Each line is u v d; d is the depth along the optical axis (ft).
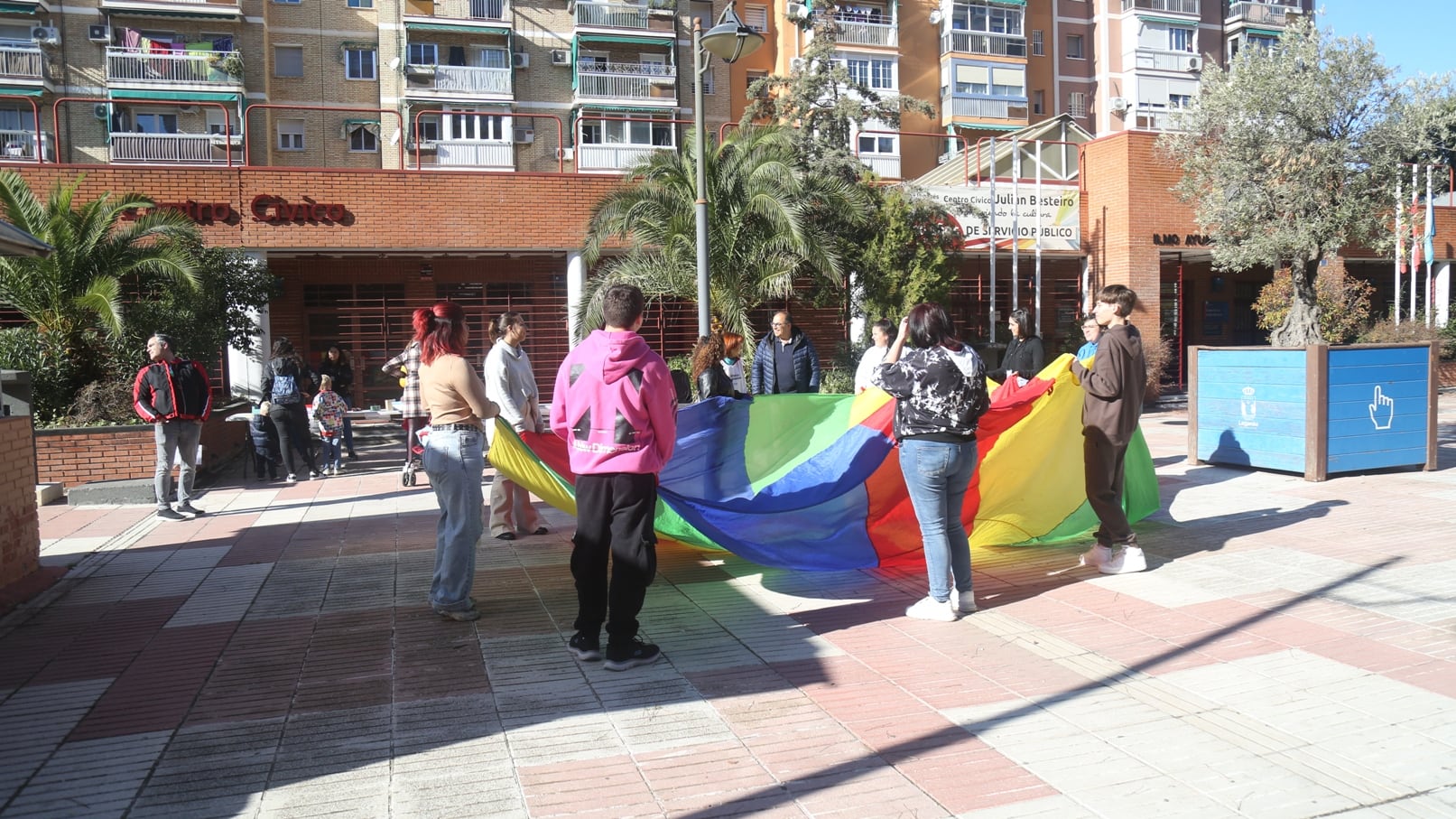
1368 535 23.39
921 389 17.13
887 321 27.55
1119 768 11.48
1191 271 90.07
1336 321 68.64
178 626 18.25
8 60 105.19
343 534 27.25
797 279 59.98
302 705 13.98
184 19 112.27
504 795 11.07
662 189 48.70
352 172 55.72
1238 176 52.42
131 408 39.22
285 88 117.60
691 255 48.11
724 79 135.03
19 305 40.55
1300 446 31.91
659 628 17.48
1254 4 163.22
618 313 15.29
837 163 59.57
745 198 47.50
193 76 110.93
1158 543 23.31
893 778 11.32
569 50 127.54
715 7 134.72
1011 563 22.11
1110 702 13.52
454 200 57.11
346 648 16.63
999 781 11.19
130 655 16.53
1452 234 79.71
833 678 14.75
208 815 10.66
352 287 74.23
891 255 55.72
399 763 11.96
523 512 26.13
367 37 119.96
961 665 15.24
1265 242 51.72
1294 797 10.64
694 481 21.61
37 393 39.11
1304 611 17.39
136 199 43.60
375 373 74.69
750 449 22.21
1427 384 32.94
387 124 119.34
